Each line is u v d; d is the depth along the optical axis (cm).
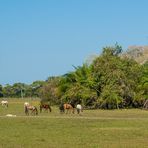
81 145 3456
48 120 5922
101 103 9519
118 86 9581
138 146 3419
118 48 10288
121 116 6994
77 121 5781
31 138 3881
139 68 9944
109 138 3938
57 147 3338
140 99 9625
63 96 9981
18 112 8181
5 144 3472
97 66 9894
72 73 10188
